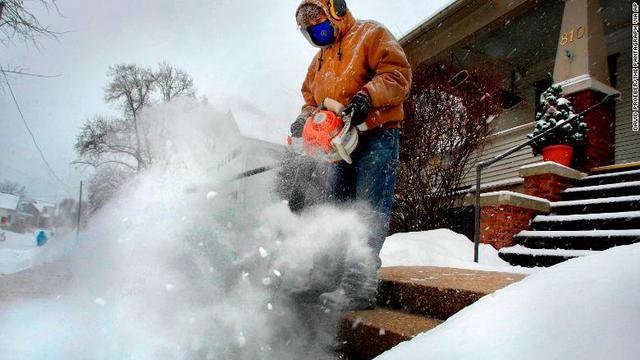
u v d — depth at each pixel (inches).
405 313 73.4
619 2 291.6
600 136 233.6
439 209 237.8
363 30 87.7
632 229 161.9
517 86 383.6
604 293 35.5
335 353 69.6
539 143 229.9
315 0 85.4
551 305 36.8
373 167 84.0
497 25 305.9
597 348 29.1
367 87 77.6
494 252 187.2
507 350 32.3
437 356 35.2
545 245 179.0
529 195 209.5
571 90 237.8
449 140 238.2
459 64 344.8
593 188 198.8
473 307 44.7
